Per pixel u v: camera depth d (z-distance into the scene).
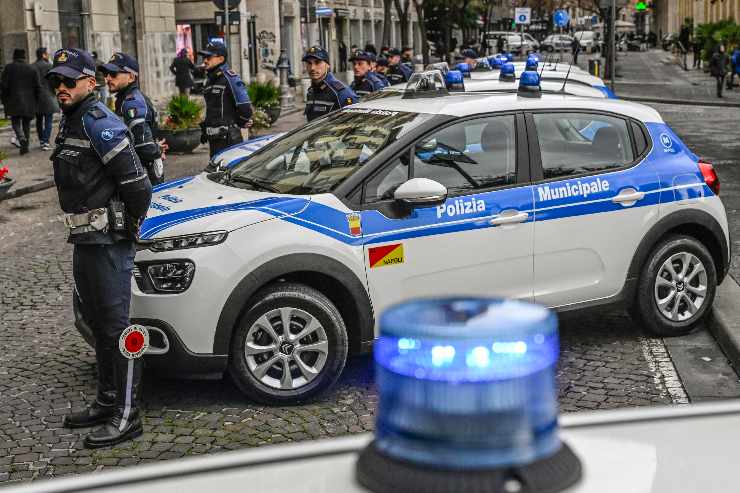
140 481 1.38
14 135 20.88
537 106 5.88
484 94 6.13
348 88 9.95
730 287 7.14
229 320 5.04
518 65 12.18
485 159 5.67
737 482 1.26
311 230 5.18
